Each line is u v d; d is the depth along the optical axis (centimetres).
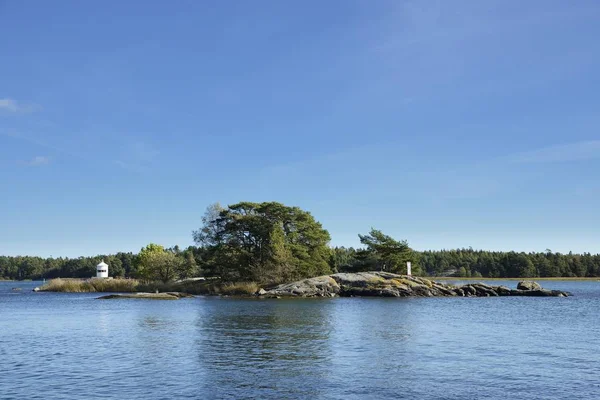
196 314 5138
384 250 10519
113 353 2803
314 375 2223
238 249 9850
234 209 10200
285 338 3350
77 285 11088
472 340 3266
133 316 4969
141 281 11606
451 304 6869
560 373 2259
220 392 1942
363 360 2561
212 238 11156
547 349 2911
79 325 4191
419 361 2531
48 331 3806
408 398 1856
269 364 2467
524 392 1934
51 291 11188
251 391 1956
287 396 1883
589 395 1897
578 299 8500
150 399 1844
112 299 7981
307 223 10050
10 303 7181
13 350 2925
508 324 4244
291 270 9206
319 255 10025
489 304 6975
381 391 1952
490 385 2042
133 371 2323
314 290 8469
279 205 9881
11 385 2069
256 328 3900
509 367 2384
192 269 12188
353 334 3538
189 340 3281
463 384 2059
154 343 3162
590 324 4284
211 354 2752
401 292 8694
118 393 1934
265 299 7875
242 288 8856
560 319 4738
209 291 9394
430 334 3544
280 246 9106
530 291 9550
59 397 1883
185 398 1861
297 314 5103
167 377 2198
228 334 3562
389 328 3894
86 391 1966
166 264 11206
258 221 9762
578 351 2845
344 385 2045
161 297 8138
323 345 3048
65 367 2423
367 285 8744
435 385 2042
